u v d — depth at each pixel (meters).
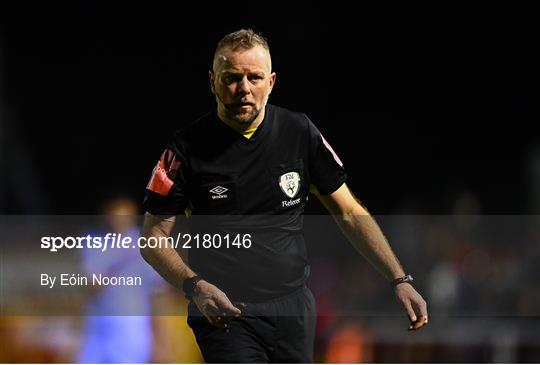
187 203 14.58
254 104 13.96
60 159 81.62
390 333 27.62
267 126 14.41
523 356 26.61
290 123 14.56
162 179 14.31
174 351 24.22
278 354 14.72
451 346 27.06
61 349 24.72
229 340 14.37
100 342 24.41
